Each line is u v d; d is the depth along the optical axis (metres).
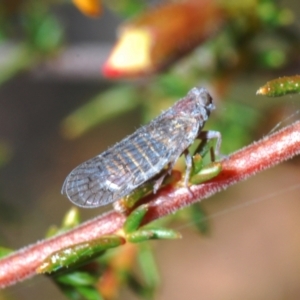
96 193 0.05
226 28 0.06
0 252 0.05
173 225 0.08
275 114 0.06
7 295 0.06
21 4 0.06
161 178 0.05
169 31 0.06
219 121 0.06
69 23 0.09
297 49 0.06
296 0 0.07
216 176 0.05
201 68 0.06
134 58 0.06
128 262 0.06
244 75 0.06
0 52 0.07
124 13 0.06
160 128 0.05
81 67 0.07
